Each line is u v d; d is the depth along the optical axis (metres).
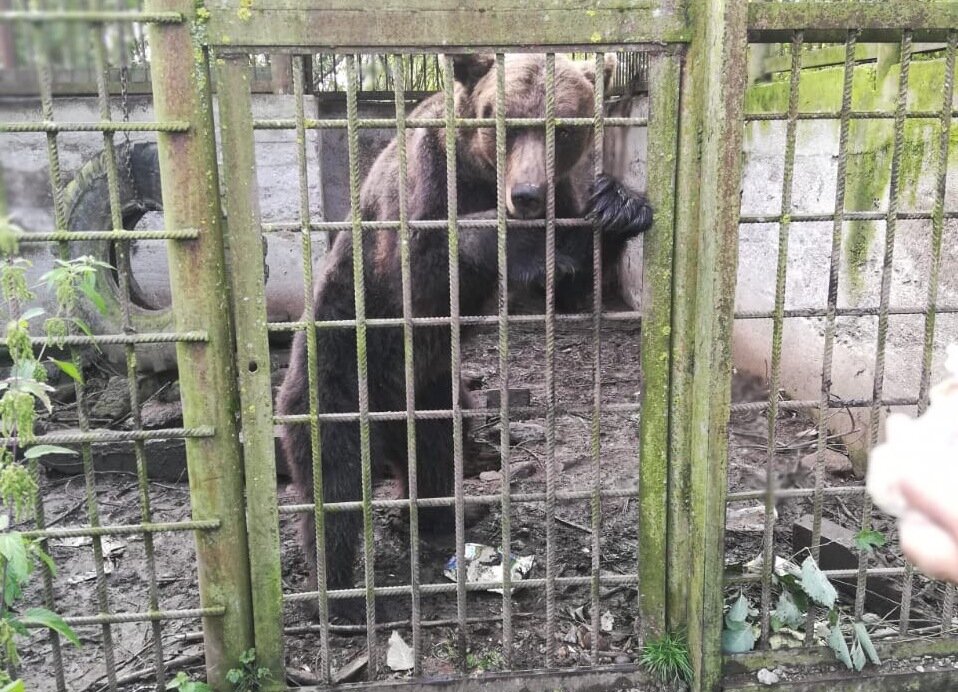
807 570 2.75
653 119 2.62
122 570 3.92
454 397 2.68
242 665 2.77
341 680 2.87
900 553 3.69
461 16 2.46
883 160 4.68
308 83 7.33
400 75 2.48
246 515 2.74
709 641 2.70
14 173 2.54
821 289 5.43
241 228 2.53
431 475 4.09
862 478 4.73
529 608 3.39
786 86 5.83
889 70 4.61
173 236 2.49
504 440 2.70
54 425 5.43
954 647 2.86
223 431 2.64
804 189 5.62
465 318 2.64
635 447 5.41
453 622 2.85
